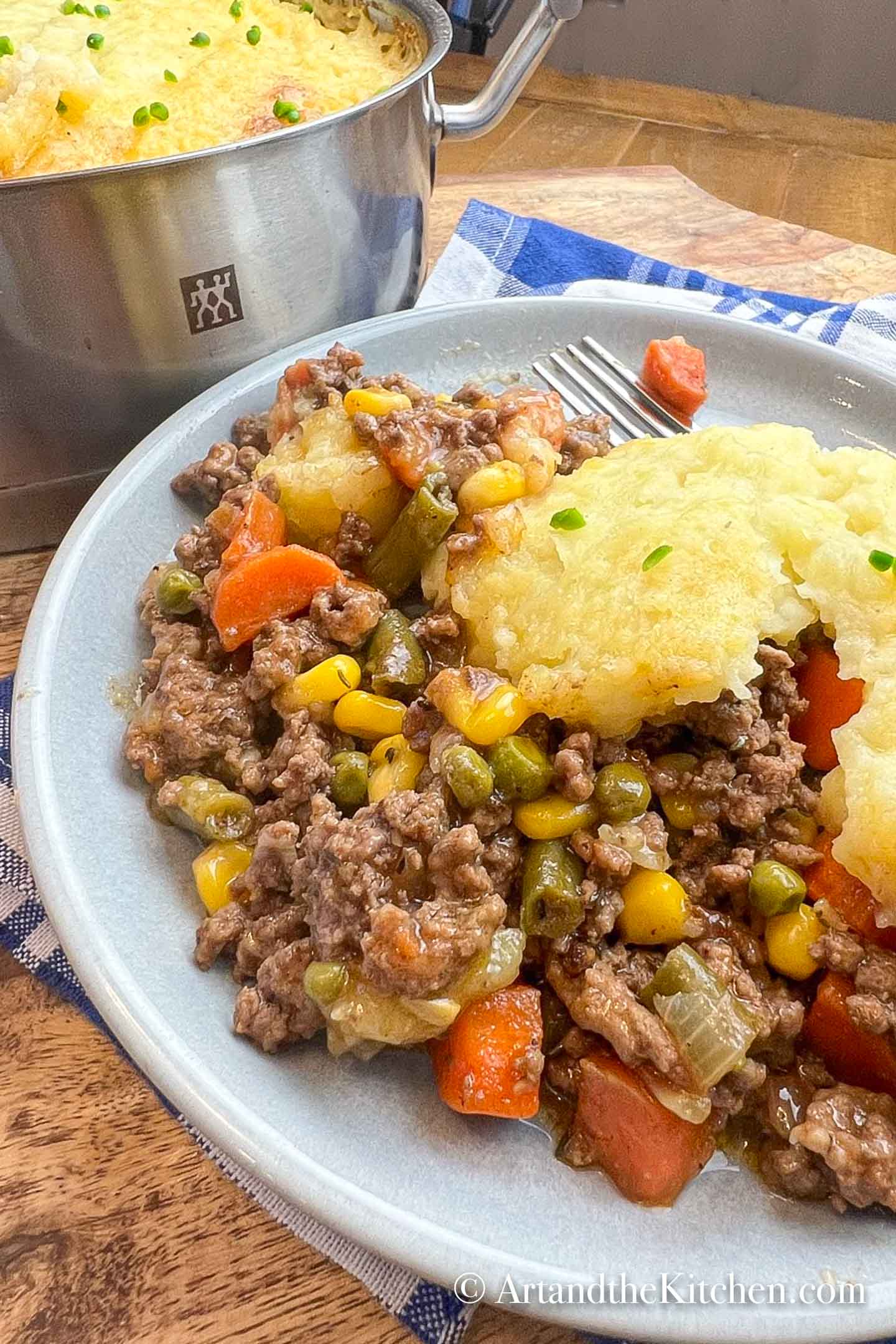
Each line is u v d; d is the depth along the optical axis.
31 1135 0.17
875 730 0.17
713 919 0.18
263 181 0.23
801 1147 0.15
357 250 0.26
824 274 0.35
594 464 0.23
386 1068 0.16
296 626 0.21
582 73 0.58
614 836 0.18
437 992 0.16
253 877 0.18
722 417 0.28
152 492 0.24
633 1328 0.13
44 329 0.22
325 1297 0.15
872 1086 0.16
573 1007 0.17
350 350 0.26
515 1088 0.16
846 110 0.60
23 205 0.20
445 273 0.33
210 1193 0.16
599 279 0.33
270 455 0.23
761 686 0.19
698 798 0.18
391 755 0.19
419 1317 0.15
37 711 0.19
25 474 0.25
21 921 0.19
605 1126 0.16
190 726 0.19
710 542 0.19
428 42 0.29
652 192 0.39
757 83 0.60
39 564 0.26
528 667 0.19
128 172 0.21
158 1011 0.16
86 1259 0.15
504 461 0.22
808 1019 0.17
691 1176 0.16
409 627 0.21
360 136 0.24
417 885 0.17
